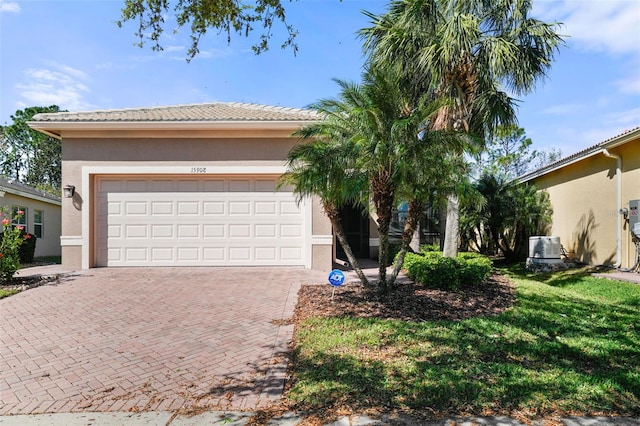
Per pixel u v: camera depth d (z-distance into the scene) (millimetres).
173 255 9727
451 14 8914
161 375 3729
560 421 2865
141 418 2951
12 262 7945
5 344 4566
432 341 4508
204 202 9766
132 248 9695
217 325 5266
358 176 5836
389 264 11398
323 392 3283
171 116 9898
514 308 6145
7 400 3254
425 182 5902
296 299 6637
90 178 9539
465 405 3059
